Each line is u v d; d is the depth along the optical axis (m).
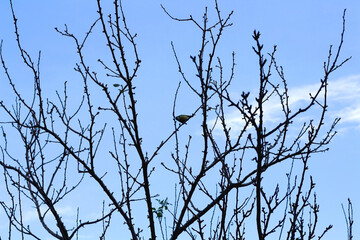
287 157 4.36
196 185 4.75
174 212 5.10
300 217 4.57
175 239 4.77
